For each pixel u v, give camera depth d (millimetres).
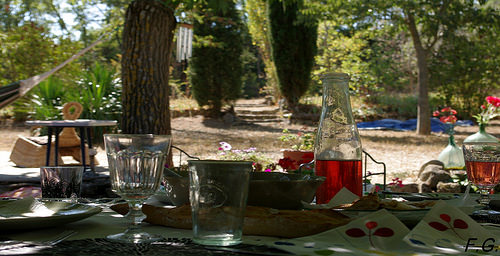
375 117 12984
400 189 3910
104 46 19500
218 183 551
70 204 812
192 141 9398
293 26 12117
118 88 9156
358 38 14062
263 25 15406
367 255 527
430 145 9195
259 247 558
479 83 13180
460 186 3859
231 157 4371
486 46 13078
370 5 10352
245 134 10469
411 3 10188
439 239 584
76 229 699
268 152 7805
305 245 571
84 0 7980
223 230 558
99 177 3834
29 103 9820
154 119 4141
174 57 17922
